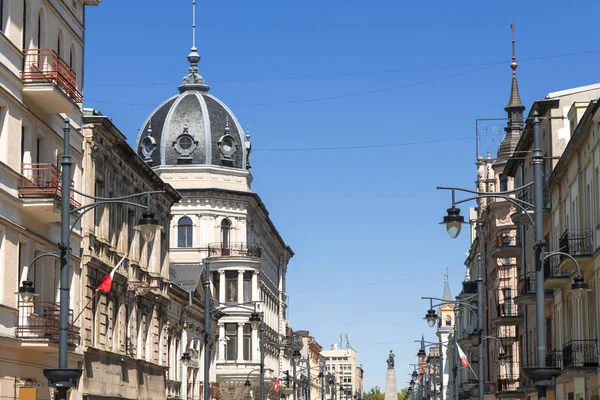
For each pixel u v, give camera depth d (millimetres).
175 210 99375
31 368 40219
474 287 104625
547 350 56719
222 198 100000
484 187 97875
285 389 121562
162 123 102250
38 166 40625
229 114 104000
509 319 69438
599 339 42469
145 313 62469
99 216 51594
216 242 99312
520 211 60188
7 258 36719
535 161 27203
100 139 50688
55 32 42750
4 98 36500
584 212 45094
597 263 42531
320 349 198625
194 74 106188
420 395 182875
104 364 52344
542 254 26859
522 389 67812
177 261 98625
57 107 40688
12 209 37312
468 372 108375
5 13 37250
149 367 63281
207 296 50906
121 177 55906
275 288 118438
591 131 42906
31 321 38750
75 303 46812
